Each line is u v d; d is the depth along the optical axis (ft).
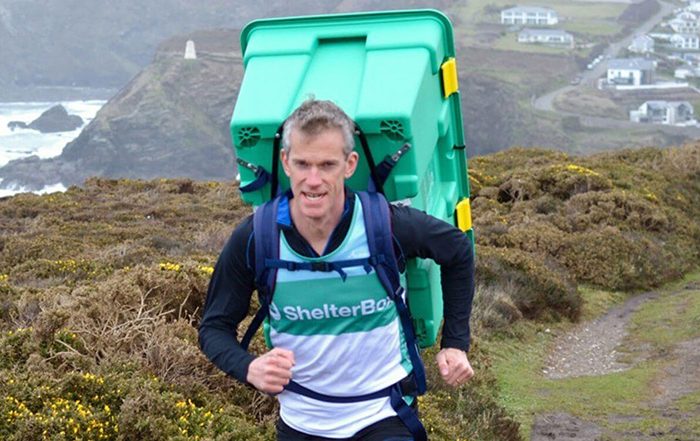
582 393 34.83
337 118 11.28
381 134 12.15
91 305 24.11
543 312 48.62
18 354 21.63
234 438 18.95
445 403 26.37
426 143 13.02
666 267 62.59
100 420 18.35
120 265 41.81
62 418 17.88
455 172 15.06
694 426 29.32
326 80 12.98
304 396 12.14
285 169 11.52
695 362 39.40
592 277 58.34
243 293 12.09
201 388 20.92
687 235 70.38
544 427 29.96
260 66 13.26
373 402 12.01
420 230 11.86
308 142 11.17
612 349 44.73
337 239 11.59
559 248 59.98
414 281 12.92
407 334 12.16
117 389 19.38
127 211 72.79
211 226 59.52
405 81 12.53
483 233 61.16
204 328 12.10
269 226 11.65
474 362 34.50
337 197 11.45
